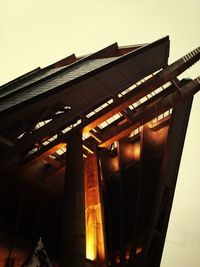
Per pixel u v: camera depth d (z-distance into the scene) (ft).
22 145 76.59
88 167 92.89
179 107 96.68
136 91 82.94
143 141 101.65
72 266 64.54
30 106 72.90
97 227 82.53
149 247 88.38
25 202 91.45
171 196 98.07
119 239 95.20
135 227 92.22
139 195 95.45
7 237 80.89
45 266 67.92
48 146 83.61
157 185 93.45
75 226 69.41
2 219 87.76
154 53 92.89
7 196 87.51
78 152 81.66
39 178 91.61
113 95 86.17
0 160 78.28
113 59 88.58
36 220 92.53
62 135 83.87
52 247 94.48
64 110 88.79
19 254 80.79
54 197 95.35
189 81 93.35
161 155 98.22
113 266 90.84
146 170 98.89
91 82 80.23
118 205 101.24
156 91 104.58
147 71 95.86
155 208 90.58
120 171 102.73
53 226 96.12
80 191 75.20
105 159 105.40
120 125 91.71
